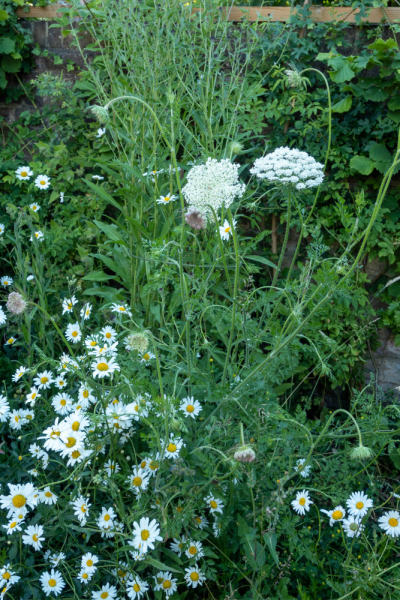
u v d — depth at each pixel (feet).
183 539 6.27
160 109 9.89
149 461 6.33
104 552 6.22
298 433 6.43
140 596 5.97
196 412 6.85
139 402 5.83
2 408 6.90
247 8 11.11
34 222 11.62
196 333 7.52
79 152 11.89
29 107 12.57
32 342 8.81
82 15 10.62
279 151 7.39
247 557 6.09
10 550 5.85
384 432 6.90
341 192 11.03
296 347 6.66
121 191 9.64
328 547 7.22
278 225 11.50
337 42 10.95
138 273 9.68
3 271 11.60
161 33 9.86
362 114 10.85
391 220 10.80
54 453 6.84
